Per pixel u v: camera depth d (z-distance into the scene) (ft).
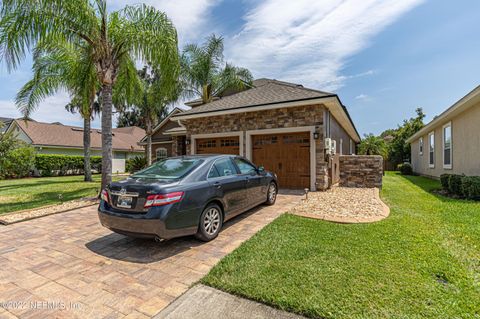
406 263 10.21
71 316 7.68
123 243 13.76
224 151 36.09
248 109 31.68
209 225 13.87
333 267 9.98
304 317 7.29
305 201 23.25
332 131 35.24
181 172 13.69
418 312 7.22
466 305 7.52
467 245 12.12
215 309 7.80
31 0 19.88
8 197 29.30
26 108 33.60
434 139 46.44
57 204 23.99
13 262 11.55
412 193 28.96
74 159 71.67
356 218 16.93
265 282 9.04
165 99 51.93
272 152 32.63
